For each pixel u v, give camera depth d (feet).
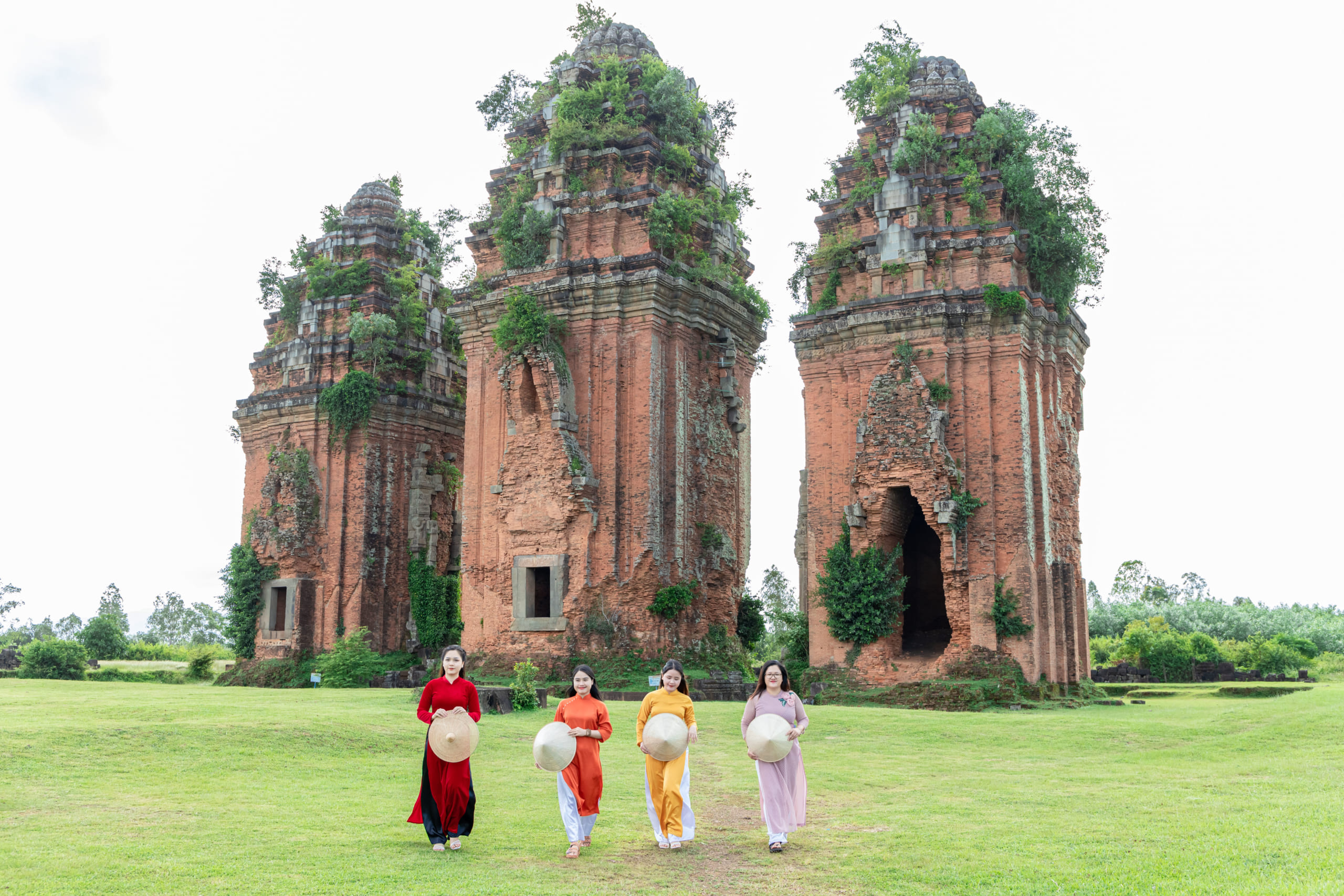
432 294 150.41
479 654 104.27
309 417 138.31
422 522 138.00
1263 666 176.24
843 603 97.25
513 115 118.21
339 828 34.09
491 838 33.65
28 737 47.52
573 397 104.01
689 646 103.76
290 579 134.00
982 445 95.40
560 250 107.96
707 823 37.47
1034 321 99.30
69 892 25.04
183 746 48.42
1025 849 30.14
